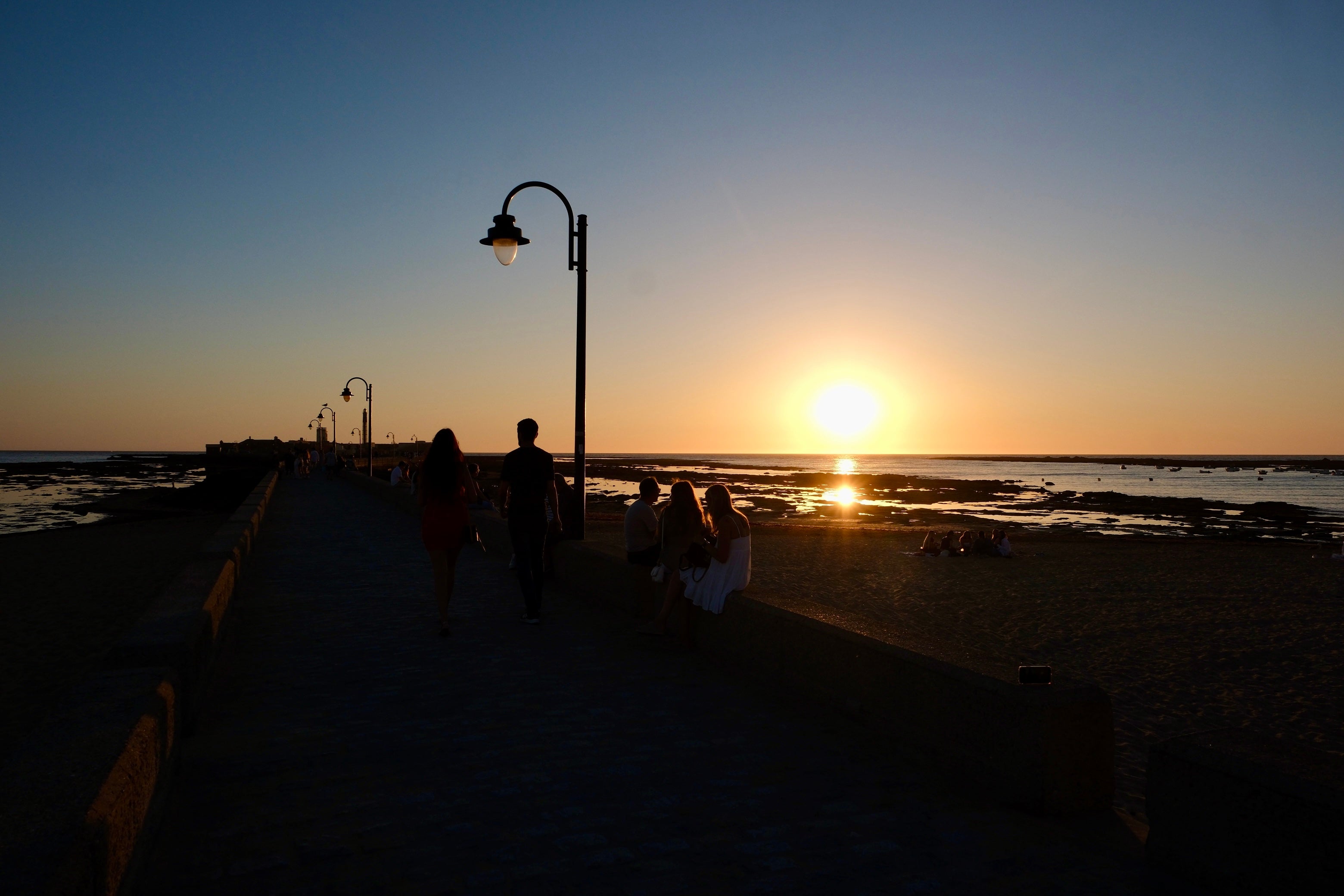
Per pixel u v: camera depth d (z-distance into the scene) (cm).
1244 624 1227
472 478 810
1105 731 404
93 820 244
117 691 373
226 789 415
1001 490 8450
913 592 1492
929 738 453
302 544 1590
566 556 1055
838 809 398
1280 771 298
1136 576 1789
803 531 2786
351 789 416
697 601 690
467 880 326
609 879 328
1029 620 1234
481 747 479
